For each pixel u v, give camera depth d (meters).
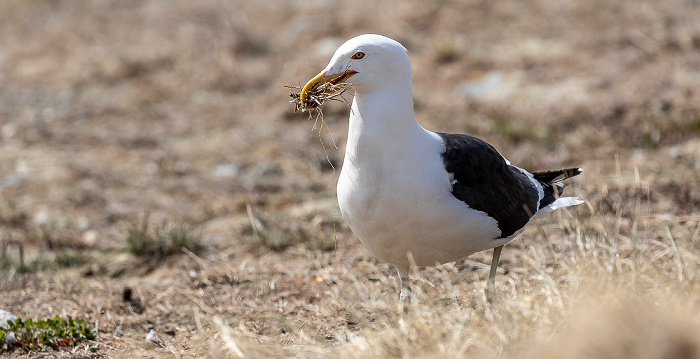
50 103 18.47
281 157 15.14
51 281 10.80
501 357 6.56
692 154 13.05
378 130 7.65
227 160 15.26
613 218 11.06
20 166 15.35
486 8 20.70
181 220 12.77
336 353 7.24
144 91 18.61
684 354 5.96
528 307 7.27
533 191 8.97
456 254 8.23
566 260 8.94
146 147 16.11
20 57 21.31
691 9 18.58
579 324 6.38
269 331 8.68
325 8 22.20
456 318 7.30
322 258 10.90
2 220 13.05
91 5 25.08
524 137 14.61
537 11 20.23
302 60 19.05
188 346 8.48
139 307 9.77
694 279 7.37
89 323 9.30
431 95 17.08
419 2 21.25
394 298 9.05
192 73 19.11
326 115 16.53
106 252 11.98
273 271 10.56
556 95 16.22
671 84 15.59
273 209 13.09
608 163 13.21
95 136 16.64
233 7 23.33
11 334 8.63
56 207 13.68
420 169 7.66
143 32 22.22
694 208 11.30
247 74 18.64
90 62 20.33
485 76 17.78
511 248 10.57
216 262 11.09
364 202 7.80
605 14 19.23
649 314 6.25
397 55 7.65
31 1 25.86
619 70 16.77
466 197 7.89
